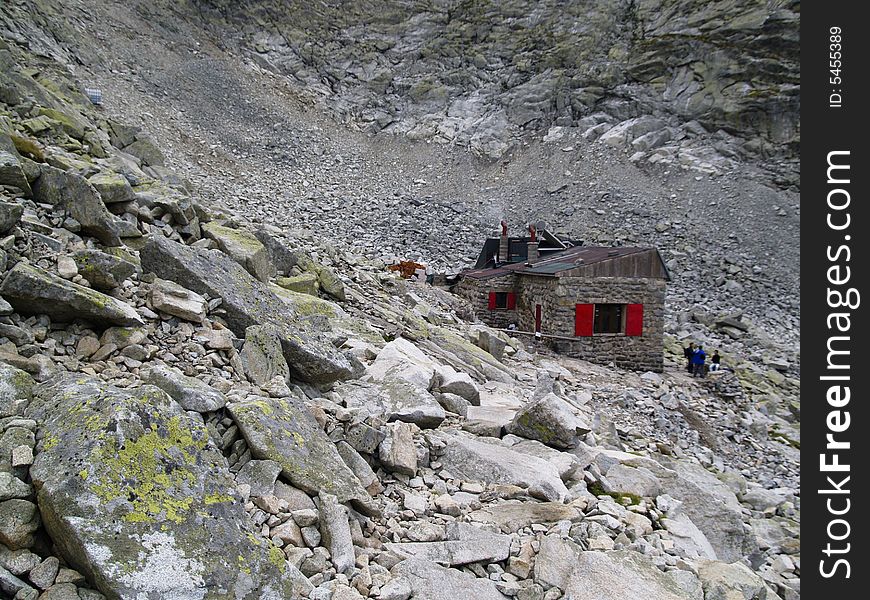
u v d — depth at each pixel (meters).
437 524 6.40
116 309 6.69
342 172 55.69
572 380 20.66
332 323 12.51
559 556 6.13
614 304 25.81
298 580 4.68
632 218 50.44
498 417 10.43
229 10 68.88
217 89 58.94
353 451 6.71
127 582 3.96
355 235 42.62
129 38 57.66
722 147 57.34
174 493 4.52
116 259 7.43
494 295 28.58
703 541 8.23
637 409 19.77
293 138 57.81
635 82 63.22
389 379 9.35
